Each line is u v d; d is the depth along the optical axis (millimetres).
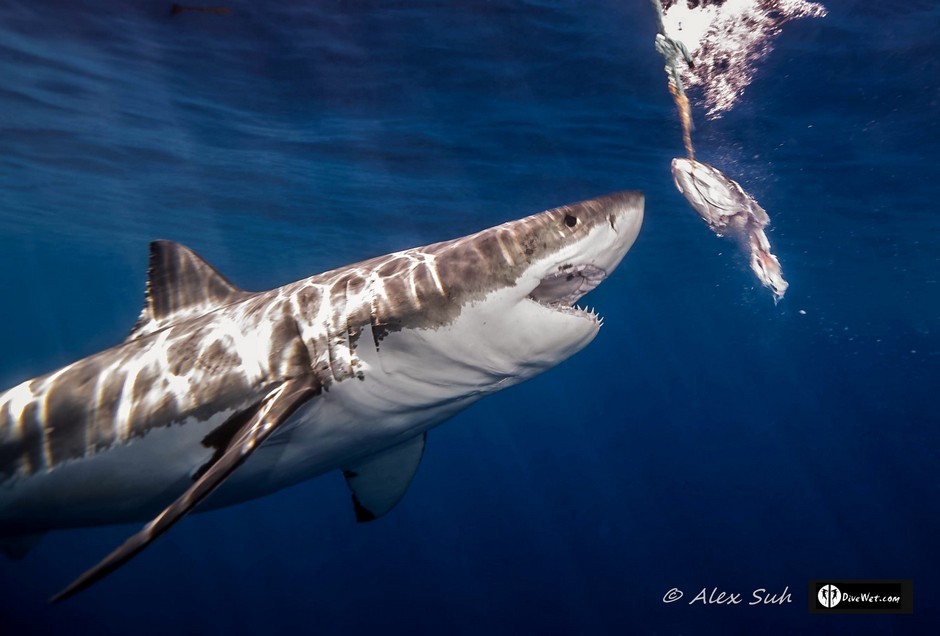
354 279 3088
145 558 21297
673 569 18844
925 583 17328
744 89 9961
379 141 13094
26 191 19266
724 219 4449
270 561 21891
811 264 25812
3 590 17812
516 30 8648
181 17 8609
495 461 50469
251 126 12617
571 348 3039
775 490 25453
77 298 63219
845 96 10070
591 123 11781
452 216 19109
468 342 2959
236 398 2945
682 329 59250
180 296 3678
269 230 22141
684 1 7531
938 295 33312
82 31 9148
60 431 3109
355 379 2967
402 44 9125
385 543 23000
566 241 2930
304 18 8461
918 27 7938
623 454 36688
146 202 19297
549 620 16250
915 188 14844
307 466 3271
